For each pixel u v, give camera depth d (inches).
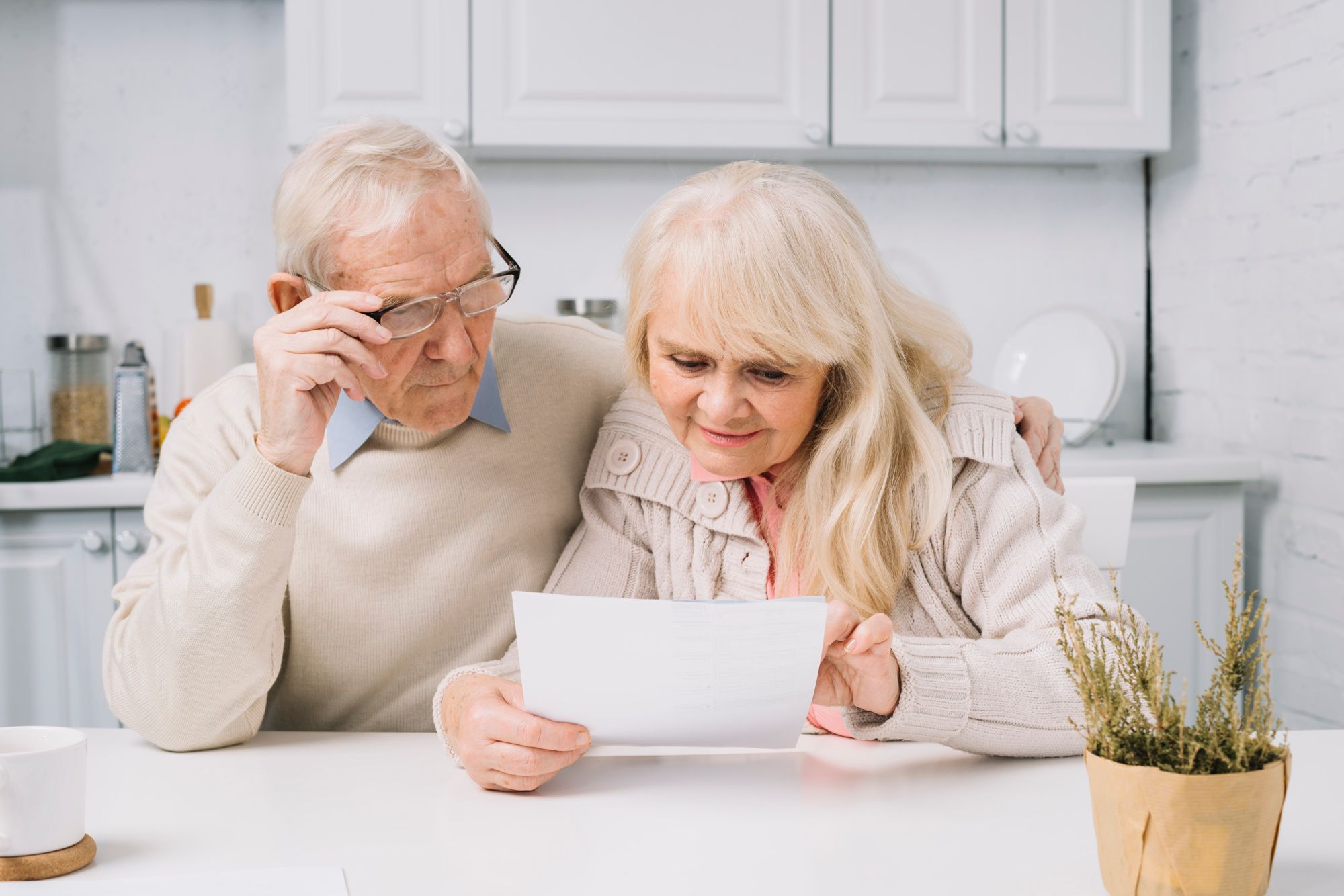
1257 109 98.8
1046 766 40.6
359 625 53.1
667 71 100.2
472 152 106.0
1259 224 98.9
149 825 36.3
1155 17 104.6
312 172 44.8
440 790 39.3
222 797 38.9
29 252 107.9
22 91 106.8
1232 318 103.3
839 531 45.5
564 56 99.3
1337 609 89.1
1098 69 104.3
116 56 107.6
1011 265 116.3
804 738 44.7
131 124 108.0
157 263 109.0
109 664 47.1
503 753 37.9
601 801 37.9
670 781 39.7
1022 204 116.0
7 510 88.6
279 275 47.1
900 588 48.1
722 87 100.7
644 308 43.3
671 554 50.7
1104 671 31.6
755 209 41.4
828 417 46.5
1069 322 110.5
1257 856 28.9
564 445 56.4
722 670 36.8
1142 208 117.2
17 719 90.0
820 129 101.7
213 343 103.9
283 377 42.8
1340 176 88.0
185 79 108.2
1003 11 103.0
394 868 32.8
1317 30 90.4
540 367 56.6
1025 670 41.3
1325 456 90.5
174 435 53.8
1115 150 106.7
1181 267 111.7
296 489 44.4
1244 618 30.3
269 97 108.8
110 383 108.1
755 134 101.4
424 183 44.2
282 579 45.2
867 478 45.1
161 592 45.1
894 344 46.2
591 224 112.3
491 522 53.5
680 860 33.0
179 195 108.8
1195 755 28.9
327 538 52.5
